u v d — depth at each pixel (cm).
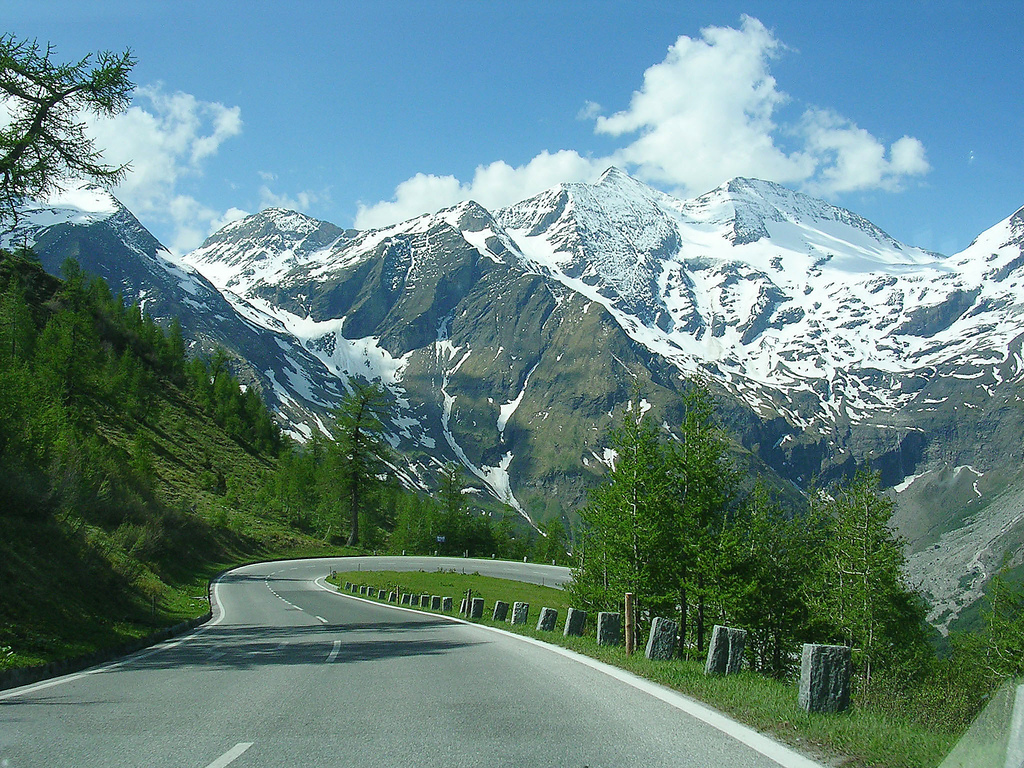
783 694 1002
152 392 11400
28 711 984
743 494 2998
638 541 2770
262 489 9956
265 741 794
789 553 3117
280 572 6800
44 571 2072
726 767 674
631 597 1547
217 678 1295
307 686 1183
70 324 8362
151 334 13288
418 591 5366
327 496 10256
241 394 14112
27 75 1912
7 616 1620
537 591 5962
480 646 1806
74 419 5584
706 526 2803
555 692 1102
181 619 2584
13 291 9319
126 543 3728
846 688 888
